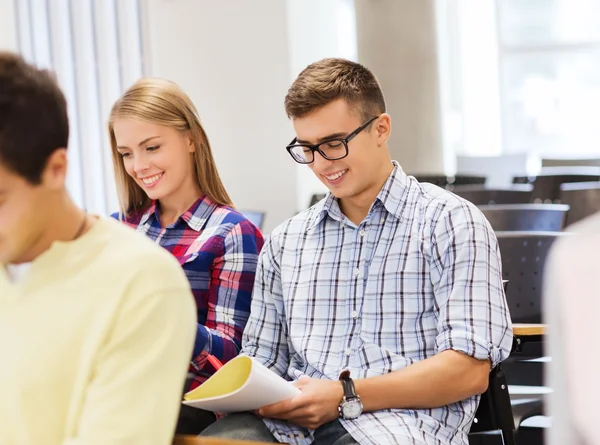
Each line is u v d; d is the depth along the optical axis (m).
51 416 1.17
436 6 6.82
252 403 1.65
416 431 1.69
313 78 1.89
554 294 0.84
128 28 5.59
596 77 8.53
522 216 3.14
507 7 8.59
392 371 1.79
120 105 2.28
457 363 1.73
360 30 6.87
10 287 1.21
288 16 5.46
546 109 8.64
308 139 1.89
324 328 1.91
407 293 1.83
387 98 6.88
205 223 2.28
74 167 5.56
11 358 1.18
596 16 8.47
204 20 5.57
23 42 5.58
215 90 5.59
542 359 2.60
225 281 2.21
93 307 1.17
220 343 2.09
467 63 8.55
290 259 1.99
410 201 1.89
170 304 1.18
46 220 1.18
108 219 1.26
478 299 1.77
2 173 1.10
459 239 1.81
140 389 1.15
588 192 4.07
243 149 5.58
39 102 1.12
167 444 1.18
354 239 1.91
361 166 1.88
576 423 0.81
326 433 1.81
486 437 2.10
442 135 6.95
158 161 2.25
